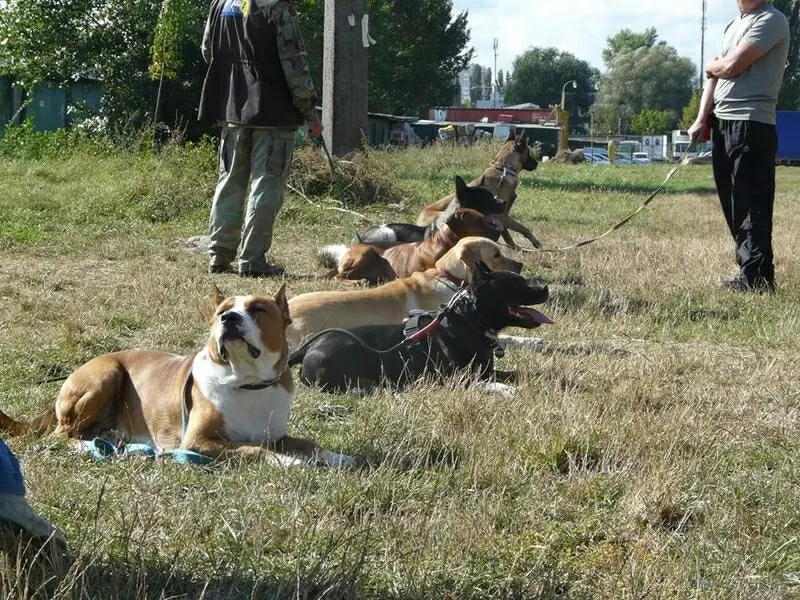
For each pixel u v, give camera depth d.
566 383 9.91
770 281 12.46
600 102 118.19
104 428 8.97
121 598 6.54
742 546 8.01
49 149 22.23
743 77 12.32
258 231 12.51
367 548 7.38
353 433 9.11
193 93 27.39
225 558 7.22
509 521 8.34
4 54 28.08
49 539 6.53
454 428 9.17
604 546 7.85
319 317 10.33
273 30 12.30
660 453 8.83
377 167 17.45
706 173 37.06
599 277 12.88
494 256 10.65
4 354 10.14
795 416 9.48
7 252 13.17
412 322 10.02
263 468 8.58
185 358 8.95
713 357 10.62
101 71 27.83
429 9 63.72
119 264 12.97
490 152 28.88
